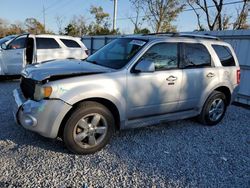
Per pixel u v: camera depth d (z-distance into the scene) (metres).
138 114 4.33
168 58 4.58
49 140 4.20
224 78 5.44
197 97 5.07
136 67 4.14
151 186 3.19
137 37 4.72
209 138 4.83
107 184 3.16
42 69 3.89
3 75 9.27
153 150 4.15
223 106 5.66
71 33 48.56
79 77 3.72
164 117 4.73
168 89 4.54
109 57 4.55
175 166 3.70
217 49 5.46
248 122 6.05
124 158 3.82
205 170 3.65
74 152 3.80
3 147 3.88
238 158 4.09
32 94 3.74
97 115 3.85
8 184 3.01
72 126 3.68
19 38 9.47
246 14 25.67
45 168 3.40
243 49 8.17
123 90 4.01
